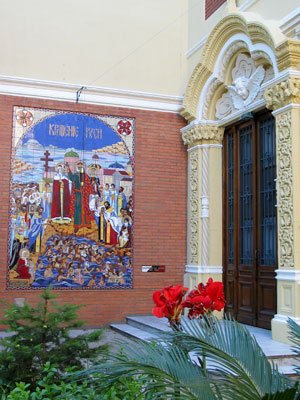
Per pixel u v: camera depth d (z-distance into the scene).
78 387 4.43
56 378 4.84
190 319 4.07
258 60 9.45
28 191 10.88
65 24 11.54
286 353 7.13
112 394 4.26
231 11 10.09
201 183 11.34
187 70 12.27
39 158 11.03
